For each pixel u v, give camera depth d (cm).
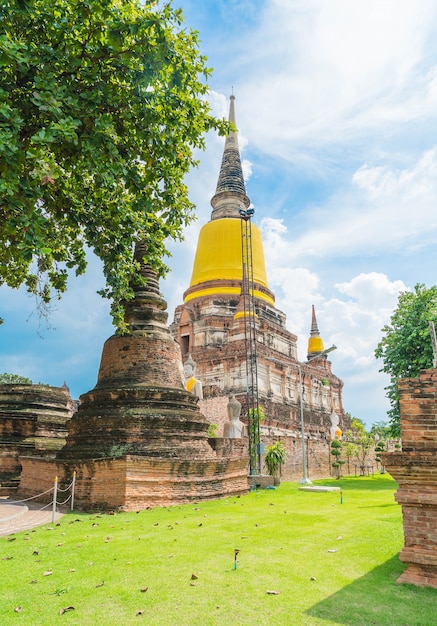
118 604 720
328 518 1428
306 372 5578
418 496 807
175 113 1280
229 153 6600
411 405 844
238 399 4528
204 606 700
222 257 5778
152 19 1095
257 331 5172
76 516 1650
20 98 1087
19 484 2353
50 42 1131
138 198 1313
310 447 4153
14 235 1211
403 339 3403
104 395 2150
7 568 938
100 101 1101
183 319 5538
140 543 1126
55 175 985
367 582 799
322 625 631
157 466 1855
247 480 2650
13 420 2830
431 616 659
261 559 945
